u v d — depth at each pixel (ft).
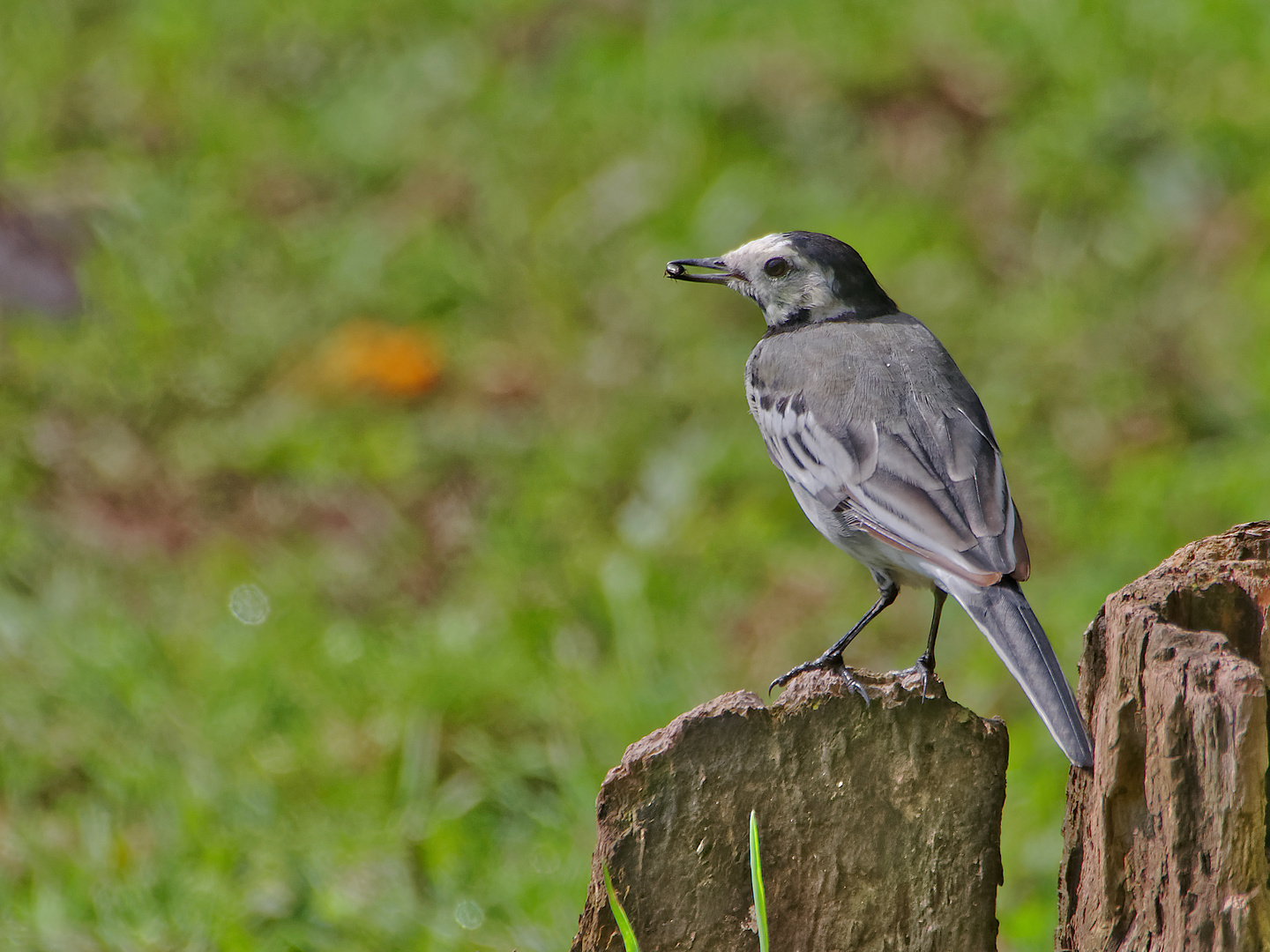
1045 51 57.00
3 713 35.22
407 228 54.60
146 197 56.13
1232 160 52.70
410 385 48.98
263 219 55.98
